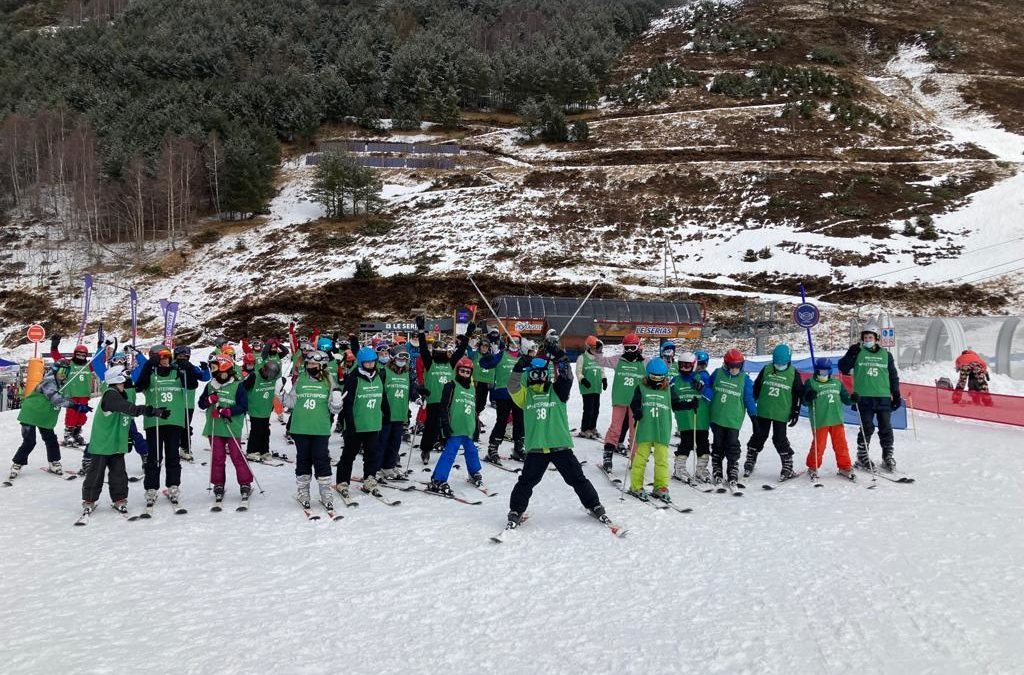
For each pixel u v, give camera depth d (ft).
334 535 22.30
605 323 122.01
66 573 18.67
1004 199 175.73
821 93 274.57
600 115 283.38
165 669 13.08
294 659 13.58
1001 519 23.27
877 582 17.46
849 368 32.63
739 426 29.58
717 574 18.28
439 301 151.64
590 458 35.53
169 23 362.12
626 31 392.27
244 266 181.98
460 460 36.09
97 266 186.50
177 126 244.01
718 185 205.87
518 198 208.13
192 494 28.63
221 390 26.66
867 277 152.25
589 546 20.83
